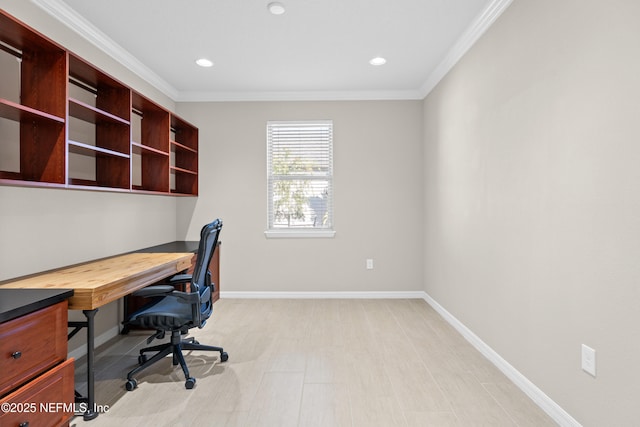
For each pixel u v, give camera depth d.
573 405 1.71
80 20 2.61
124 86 2.72
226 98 4.33
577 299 1.68
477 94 2.77
